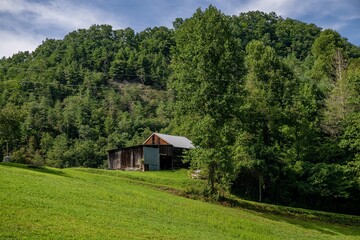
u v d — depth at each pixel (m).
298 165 63.72
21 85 175.12
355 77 76.81
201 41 53.69
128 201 37.38
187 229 31.77
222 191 56.31
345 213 64.88
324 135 74.69
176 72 57.31
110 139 143.00
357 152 67.81
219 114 53.16
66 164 117.94
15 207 27.05
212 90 52.91
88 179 49.16
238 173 62.50
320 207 65.12
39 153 123.50
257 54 71.25
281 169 64.38
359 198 64.06
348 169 63.72
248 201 59.22
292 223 48.25
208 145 52.34
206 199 53.16
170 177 66.00
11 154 113.25
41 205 29.02
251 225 39.62
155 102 199.00
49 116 148.50
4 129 75.25
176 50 57.81
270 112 65.56
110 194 38.56
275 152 63.50
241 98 55.38
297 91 72.38
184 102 53.66
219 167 52.47
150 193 45.88
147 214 34.12
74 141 140.75
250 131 64.81
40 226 24.33
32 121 141.62
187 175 70.06
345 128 70.06
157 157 81.00
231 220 39.66
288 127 66.00
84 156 123.44
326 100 77.56
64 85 195.12
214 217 39.34
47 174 45.56
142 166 78.56
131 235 26.09
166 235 27.97
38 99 171.25
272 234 38.47
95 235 24.52
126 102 195.25
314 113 73.75
